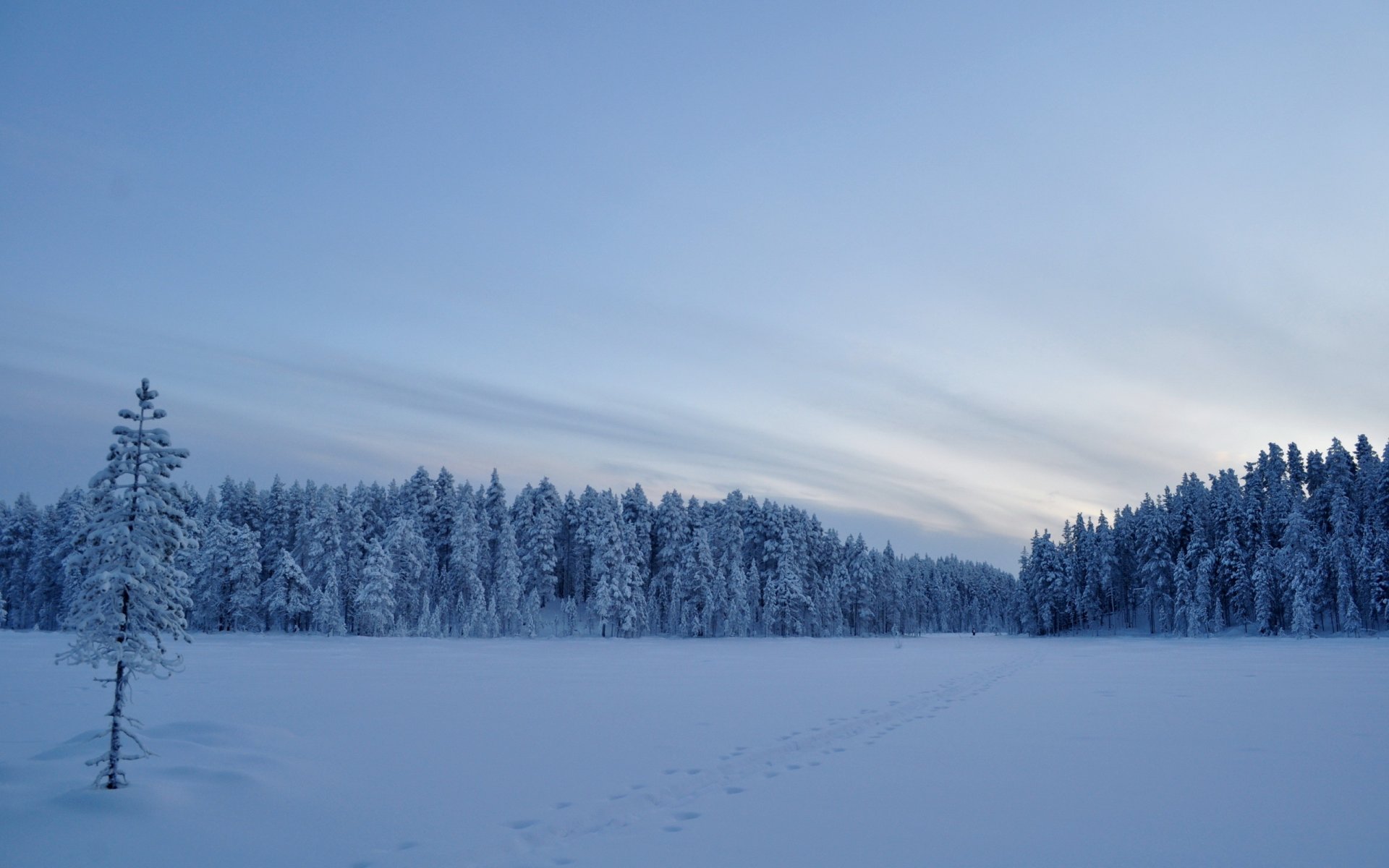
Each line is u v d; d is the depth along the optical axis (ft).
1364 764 40.19
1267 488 338.34
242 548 254.06
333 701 67.92
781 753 43.42
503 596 276.00
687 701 68.95
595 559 286.25
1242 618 287.89
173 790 30.96
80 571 32.68
